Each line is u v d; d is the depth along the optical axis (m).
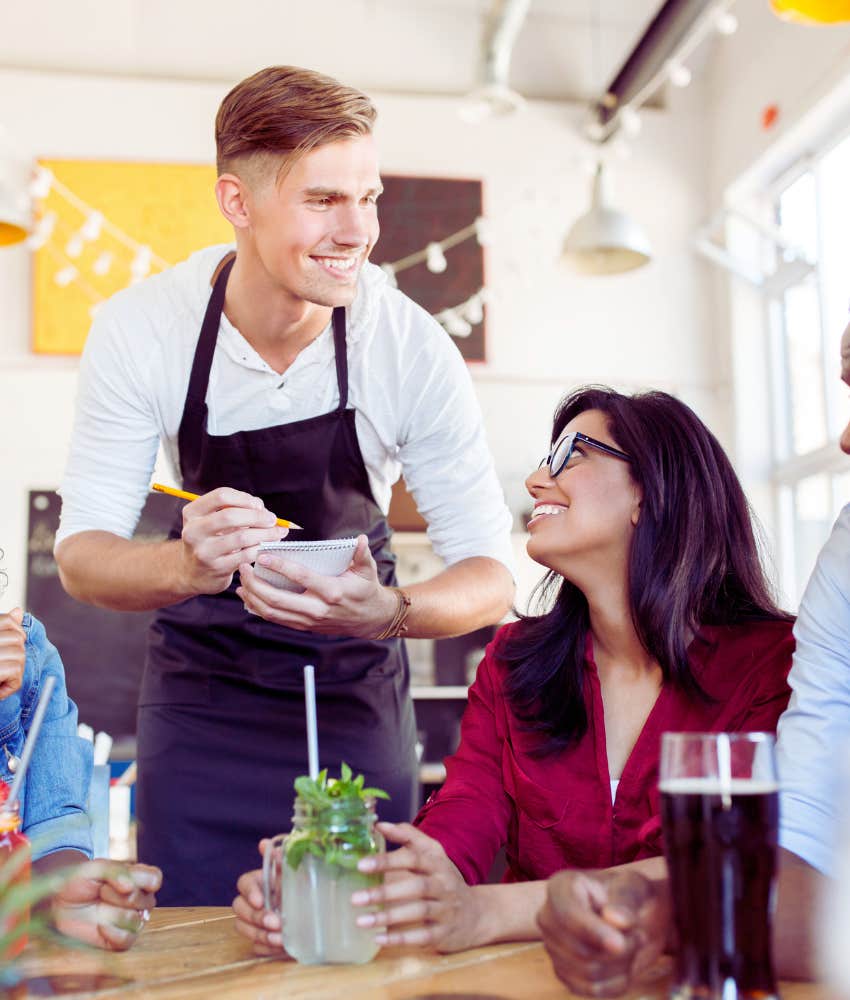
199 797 2.10
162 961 1.11
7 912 0.88
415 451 2.16
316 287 1.83
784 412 6.07
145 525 5.43
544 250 6.15
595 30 6.45
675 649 1.51
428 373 2.09
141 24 6.07
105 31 6.02
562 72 6.41
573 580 1.59
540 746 1.55
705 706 1.51
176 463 2.18
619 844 1.49
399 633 1.87
